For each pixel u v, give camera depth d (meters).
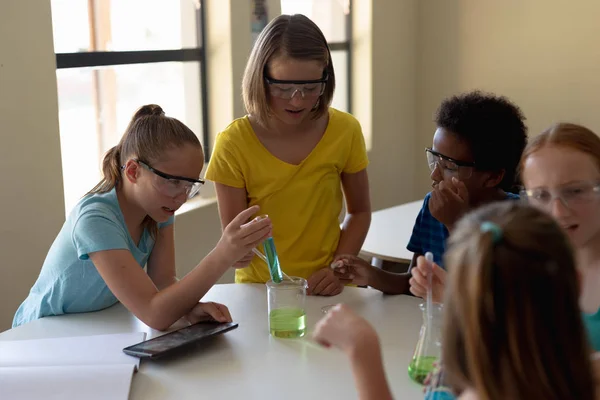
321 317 1.50
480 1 4.05
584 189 1.12
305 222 1.82
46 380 1.15
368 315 1.51
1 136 1.96
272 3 3.16
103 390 1.13
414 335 1.39
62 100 2.46
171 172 1.48
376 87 3.97
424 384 1.12
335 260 1.71
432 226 1.82
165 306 1.41
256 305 1.58
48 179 2.13
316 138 1.83
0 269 1.99
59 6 2.38
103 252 1.45
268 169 1.79
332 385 1.17
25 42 2.01
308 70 1.65
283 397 1.13
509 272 0.67
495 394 0.68
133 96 2.76
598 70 3.77
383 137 4.09
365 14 3.86
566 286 0.67
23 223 2.05
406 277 1.73
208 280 1.43
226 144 1.78
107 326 1.48
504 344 0.67
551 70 3.90
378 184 4.09
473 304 0.68
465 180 1.72
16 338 1.41
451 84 4.24
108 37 2.62
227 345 1.34
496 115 1.71
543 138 1.18
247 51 3.03
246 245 1.42
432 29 4.25
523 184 1.24
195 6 2.91
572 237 1.14
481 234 0.70
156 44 2.83
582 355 0.68
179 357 1.29
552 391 0.66
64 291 1.54
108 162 1.59
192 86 2.97
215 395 1.14
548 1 3.84
